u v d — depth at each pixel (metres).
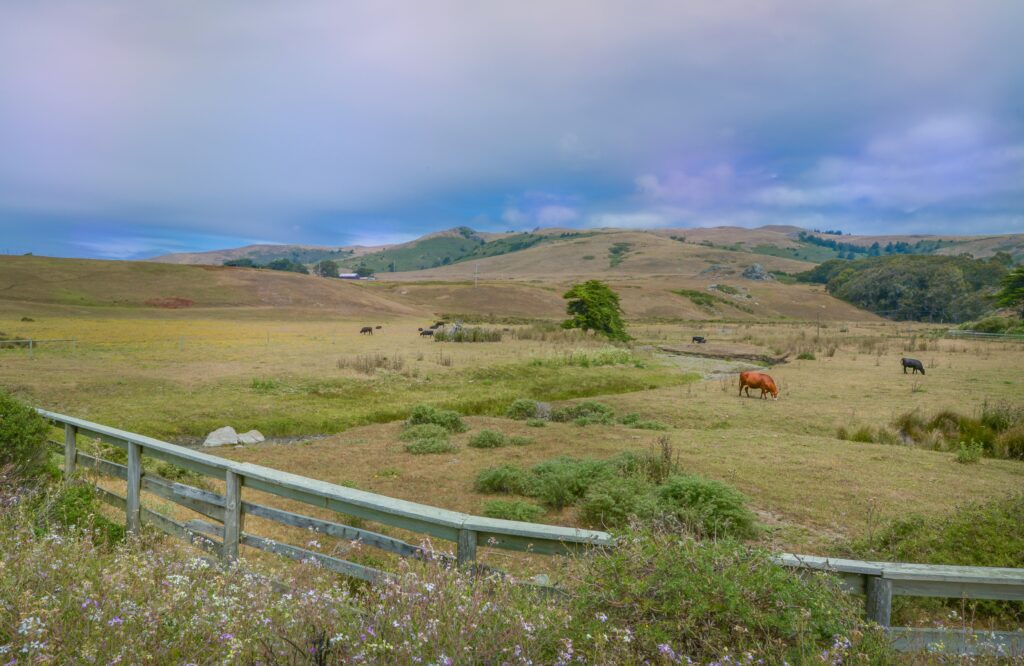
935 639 2.87
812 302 177.50
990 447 15.70
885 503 10.18
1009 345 48.75
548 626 2.53
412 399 24.22
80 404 19.33
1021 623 4.42
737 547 2.97
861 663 2.42
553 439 16.48
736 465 12.87
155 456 5.05
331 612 2.57
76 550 3.26
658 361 39.34
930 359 38.50
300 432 18.98
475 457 14.42
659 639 2.45
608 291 61.56
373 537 3.54
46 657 2.04
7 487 5.06
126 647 2.22
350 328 72.25
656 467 11.62
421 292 147.00
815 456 13.84
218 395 22.12
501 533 3.15
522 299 143.00
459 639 2.31
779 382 28.42
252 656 2.32
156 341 43.72
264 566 3.87
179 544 4.66
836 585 2.79
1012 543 5.67
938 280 156.62
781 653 2.38
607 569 2.77
